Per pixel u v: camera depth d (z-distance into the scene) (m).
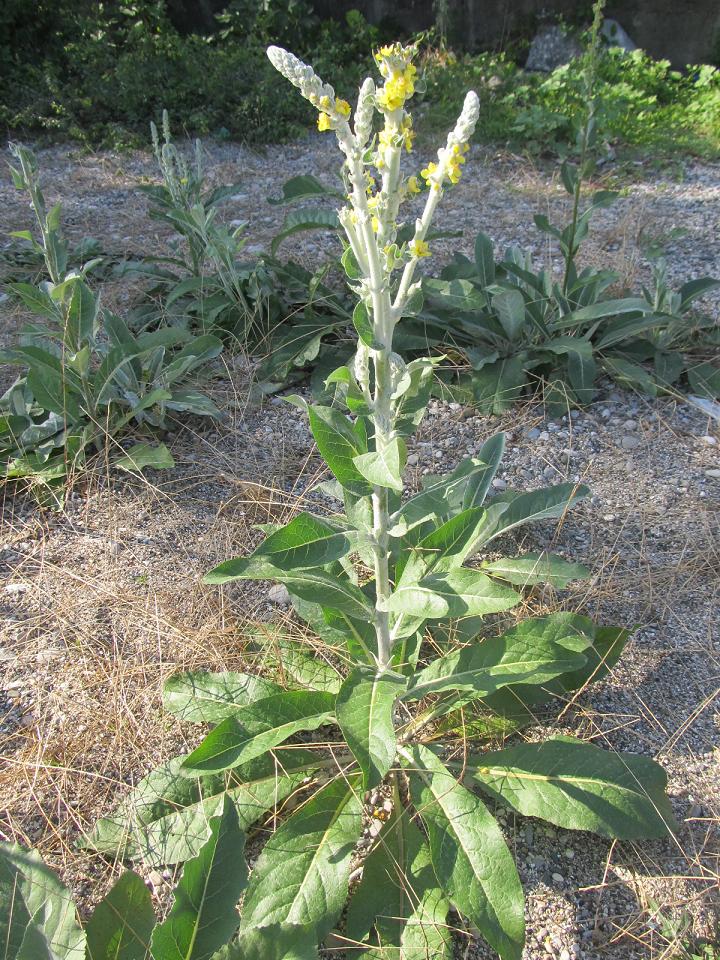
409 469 3.72
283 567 1.82
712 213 6.61
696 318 4.57
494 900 1.92
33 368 3.52
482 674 2.21
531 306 4.27
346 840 2.09
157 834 2.20
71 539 3.31
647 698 2.65
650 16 10.37
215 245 4.48
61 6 9.63
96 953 1.84
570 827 2.11
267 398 4.21
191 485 3.61
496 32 10.87
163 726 2.55
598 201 4.20
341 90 9.52
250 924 1.93
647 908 2.11
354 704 1.97
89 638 2.85
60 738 2.52
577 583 3.05
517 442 3.89
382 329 1.76
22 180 3.61
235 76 8.94
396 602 1.95
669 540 3.27
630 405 4.11
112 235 6.25
